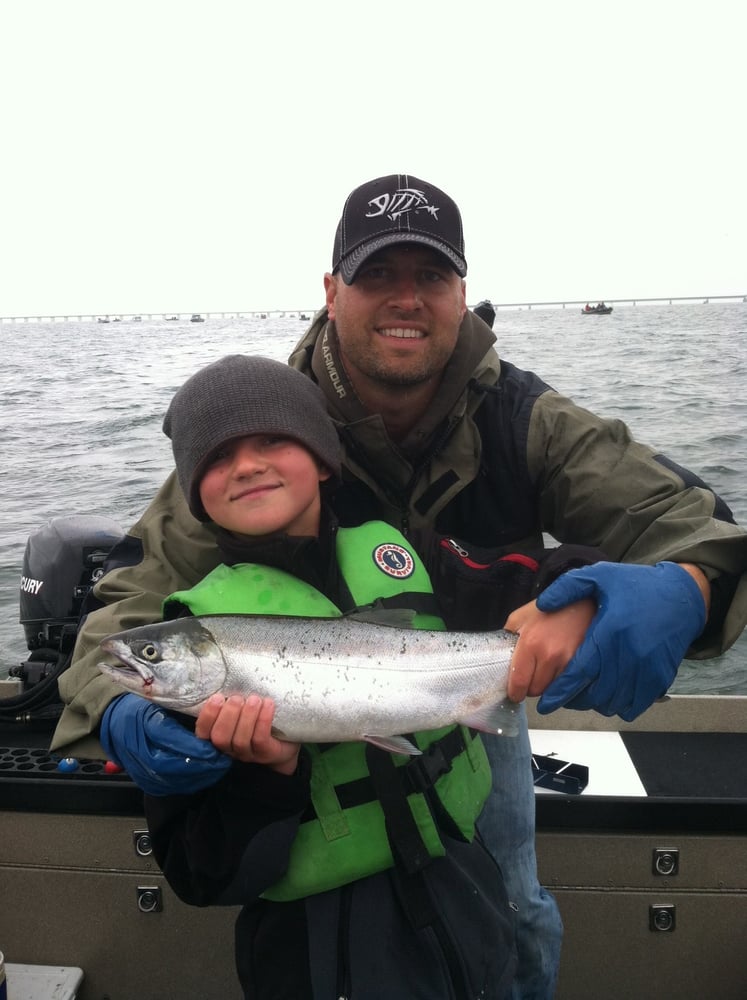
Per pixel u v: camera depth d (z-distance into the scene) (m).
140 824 2.91
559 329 59.44
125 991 2.99
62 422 18.88
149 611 2.29
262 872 1.86
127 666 2.01
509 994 2.56
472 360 2.61
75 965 2.99
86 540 4.09
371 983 1.87
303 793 1.90
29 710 3.42
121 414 19.98
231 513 2.13
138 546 2.50
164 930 2.95
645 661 1.97
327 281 2.74
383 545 2.34
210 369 2.20
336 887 1.98
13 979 2.92
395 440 2.70
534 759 3.29
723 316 87.19
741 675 6.38
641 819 2.87
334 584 2.30
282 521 2.13
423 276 2.42
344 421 2.62
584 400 19.28
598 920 2.91
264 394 2.13
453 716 2.13
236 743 1.79
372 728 2.05
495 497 2.61
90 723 2.06
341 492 2.59
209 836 1.86
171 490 2.53
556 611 2.06
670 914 2.89
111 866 2.94
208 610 2.11
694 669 6.51
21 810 2.95
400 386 2.48
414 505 2.57
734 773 3.25
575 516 2.50
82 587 3.97
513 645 2.17
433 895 1.97
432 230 2.38
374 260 2.37
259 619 2.10
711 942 2.89
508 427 2.58
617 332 54.59
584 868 2.90
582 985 2.93
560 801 2.88
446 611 2.39
